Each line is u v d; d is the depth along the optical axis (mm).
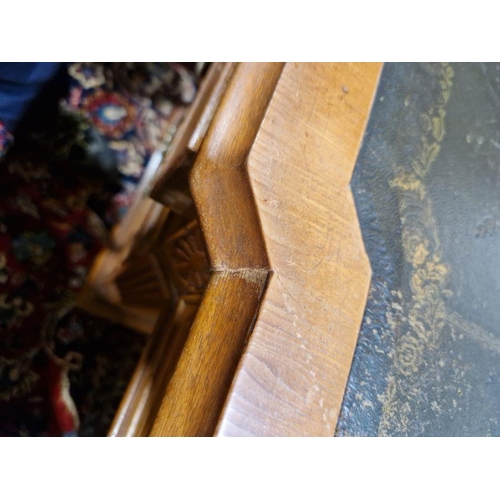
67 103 1179
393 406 445
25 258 1140
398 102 566
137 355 1202
